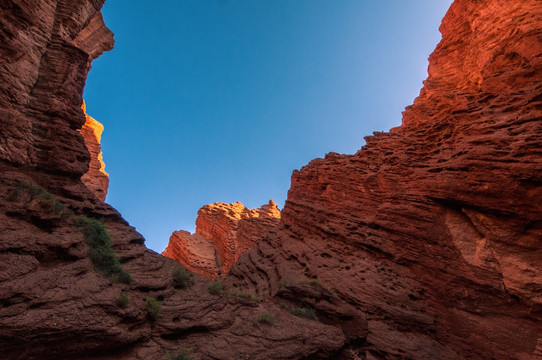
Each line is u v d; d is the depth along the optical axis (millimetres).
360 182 22062
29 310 6234
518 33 19641
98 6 16609
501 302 11984
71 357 6234
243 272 21922
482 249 13281
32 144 12422
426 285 14109
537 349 10242
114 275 9250
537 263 11461
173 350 7688
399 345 11078
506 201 12539
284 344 8648
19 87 12125
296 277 17141
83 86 15406
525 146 12461
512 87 18000
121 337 7004
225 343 8352
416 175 17672
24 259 7301
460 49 30562
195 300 10398
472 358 11008
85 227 11055
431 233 15211
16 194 9516
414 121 28141
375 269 15906
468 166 14352
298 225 25547
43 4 13398
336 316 11562
